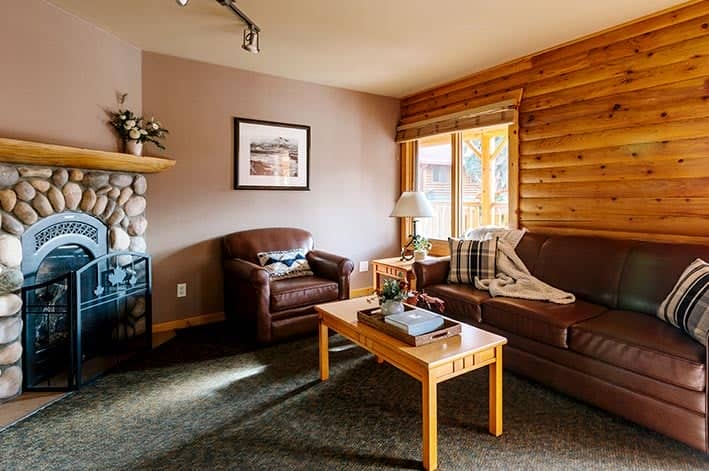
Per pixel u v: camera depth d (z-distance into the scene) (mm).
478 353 1884
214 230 3760
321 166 4371
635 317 2295
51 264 2631
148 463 1781
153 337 3369
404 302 2545
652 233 2764
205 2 2529
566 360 2271
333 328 2459
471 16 2713
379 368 2764
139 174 3281
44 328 2568
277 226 4117
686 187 2590
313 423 2090
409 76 4043
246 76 3844
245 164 3879
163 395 2389
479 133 4375
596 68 3016
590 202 3094
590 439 1939
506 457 1810
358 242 4707
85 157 2602
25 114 2426
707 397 1747
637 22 2775
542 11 2641
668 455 1816
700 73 2500
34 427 2051
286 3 2537
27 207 2391
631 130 2836
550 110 3336
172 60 3471
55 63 2596
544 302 2629
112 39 3039
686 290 2059
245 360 2908
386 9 2613
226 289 3662
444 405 2258
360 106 4609
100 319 2918
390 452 1854
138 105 3320
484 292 2971
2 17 2287
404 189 4918
